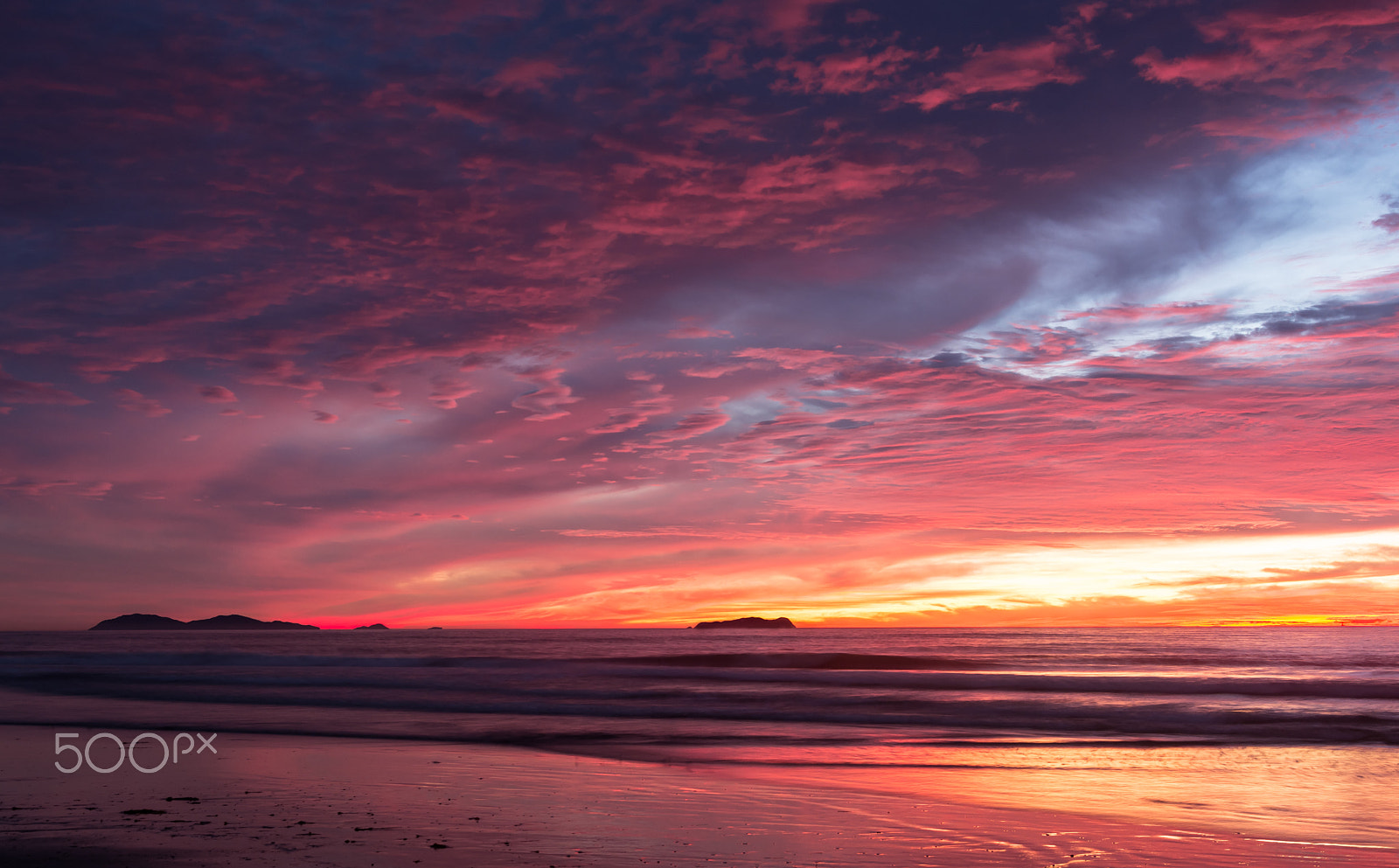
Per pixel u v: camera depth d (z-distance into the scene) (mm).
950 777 11195
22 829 7508
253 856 6586
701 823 8219
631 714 18188
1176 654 51125
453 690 23250
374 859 6543
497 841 7285
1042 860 7070
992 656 49062
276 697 21531
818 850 7230
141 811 8328
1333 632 123812
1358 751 13742
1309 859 7223
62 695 22344
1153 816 8898
